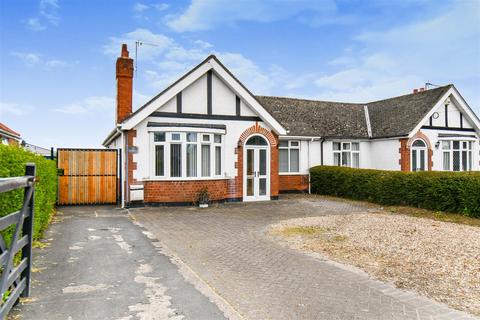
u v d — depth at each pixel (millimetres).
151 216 12961
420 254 8023
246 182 17406
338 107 26344
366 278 6617
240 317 4797
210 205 15891
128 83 16078
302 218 12836
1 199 5031
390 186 16422
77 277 6188
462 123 23641
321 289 6012
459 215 13336
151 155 15102
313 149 23047
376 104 27031
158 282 6035
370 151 24469
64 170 15656
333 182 20391
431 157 22500
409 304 5461
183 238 9531
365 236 9781
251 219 12625
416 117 22094
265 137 17688
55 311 4801
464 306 5438
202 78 16188
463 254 7938
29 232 5098
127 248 8273
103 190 15992
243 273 6766
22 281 5023
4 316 4094
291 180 22469
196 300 5305
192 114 15914
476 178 12961
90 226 10875
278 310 5137
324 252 8367
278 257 7898
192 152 15742
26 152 7773
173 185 15336
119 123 14758
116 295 5426
